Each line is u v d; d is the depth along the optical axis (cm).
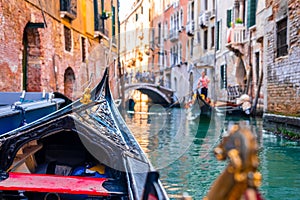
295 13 943
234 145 77
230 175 77
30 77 1232
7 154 272
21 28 1070
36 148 351
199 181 520
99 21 2058
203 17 2194
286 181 526
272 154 719
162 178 525
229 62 1872
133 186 215
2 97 608
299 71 908
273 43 1112
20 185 232
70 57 1571
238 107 1548
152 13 3262
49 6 1309
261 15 1420
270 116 1062
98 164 353
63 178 249
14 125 369
